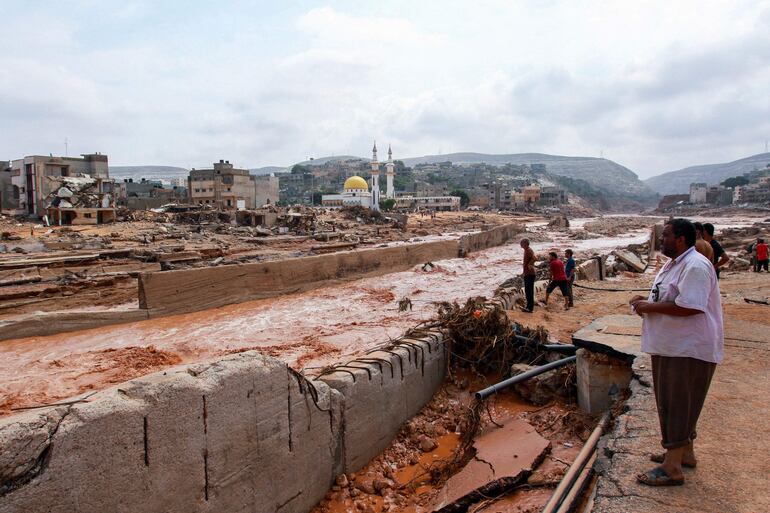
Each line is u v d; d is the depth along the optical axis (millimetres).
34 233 40969
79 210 48469
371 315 18438
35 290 19406
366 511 6949
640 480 4754
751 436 5430
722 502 4324
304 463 6766
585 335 9102
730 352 8445
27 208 55938
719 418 5910
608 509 4441
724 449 5195
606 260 27828
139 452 4871
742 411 6070
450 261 36125
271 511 6254
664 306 4535
